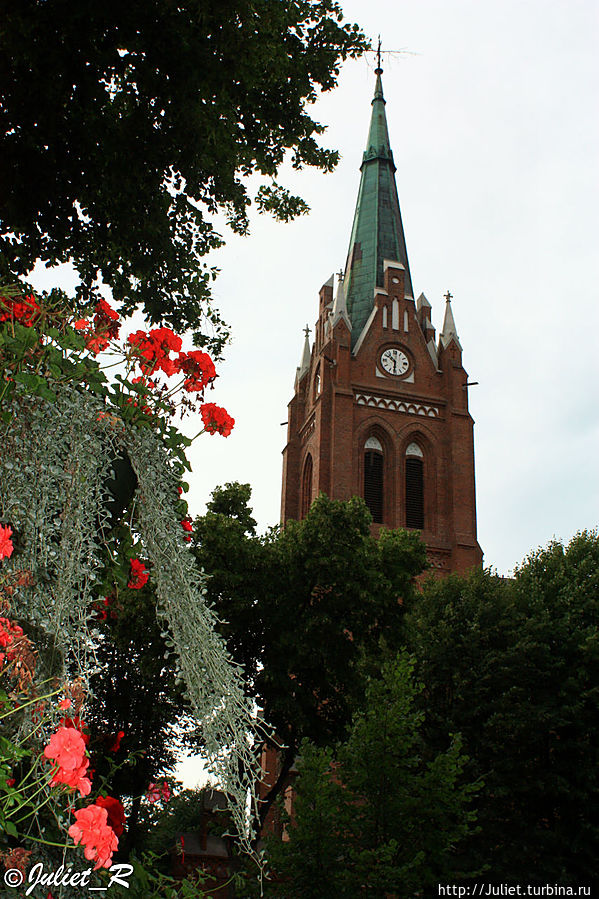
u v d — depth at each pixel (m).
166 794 6.79
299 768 16.23
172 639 4.27
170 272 11.45
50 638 3.67
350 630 21.94
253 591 21.11
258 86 10.65
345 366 53.72
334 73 11.64
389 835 15.61
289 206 13.88
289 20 10.66
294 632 20.77
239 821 3.86
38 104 8.85
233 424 5.21
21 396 3.94
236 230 13.69
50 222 10.11
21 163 9.38
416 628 28.61
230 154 10.72
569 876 22.53
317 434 52.44
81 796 3.14
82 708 3.54
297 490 56.81
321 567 21.58
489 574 31.73
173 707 19.19
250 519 24.31
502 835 23.41
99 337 4.76
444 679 27.23
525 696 25.58
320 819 15.21
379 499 52.31
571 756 24.83
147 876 3.91
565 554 31.55
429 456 54.16
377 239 61.28
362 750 16.14
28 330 3.98
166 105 9.39
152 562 4.39
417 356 56.59
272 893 14.67
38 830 3.30
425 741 26.34
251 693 21.06
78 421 4.10
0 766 3.03
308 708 20.91
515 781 24.23
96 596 4.57
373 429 53.66
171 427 4.82
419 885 15.41
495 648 27.84
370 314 57.53
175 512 4.61
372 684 17.06
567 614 27.02
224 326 12.37
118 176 9.69
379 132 67.06
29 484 3.84
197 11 8.54
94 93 8.92
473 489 53.16
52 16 8.31
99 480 4.16
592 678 25.84
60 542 3.87
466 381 56.19
